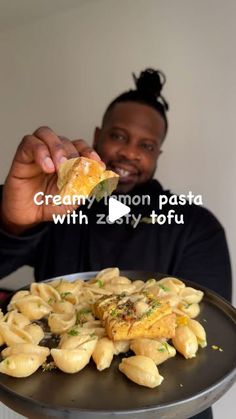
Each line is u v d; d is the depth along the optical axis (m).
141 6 1.60
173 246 1.27
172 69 1.60
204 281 1.20
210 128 1.59
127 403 0.55
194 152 1.63
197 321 0.74
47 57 1.84
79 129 1.84
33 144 0.70
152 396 0.56
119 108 1.35
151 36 1.61
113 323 0.66
